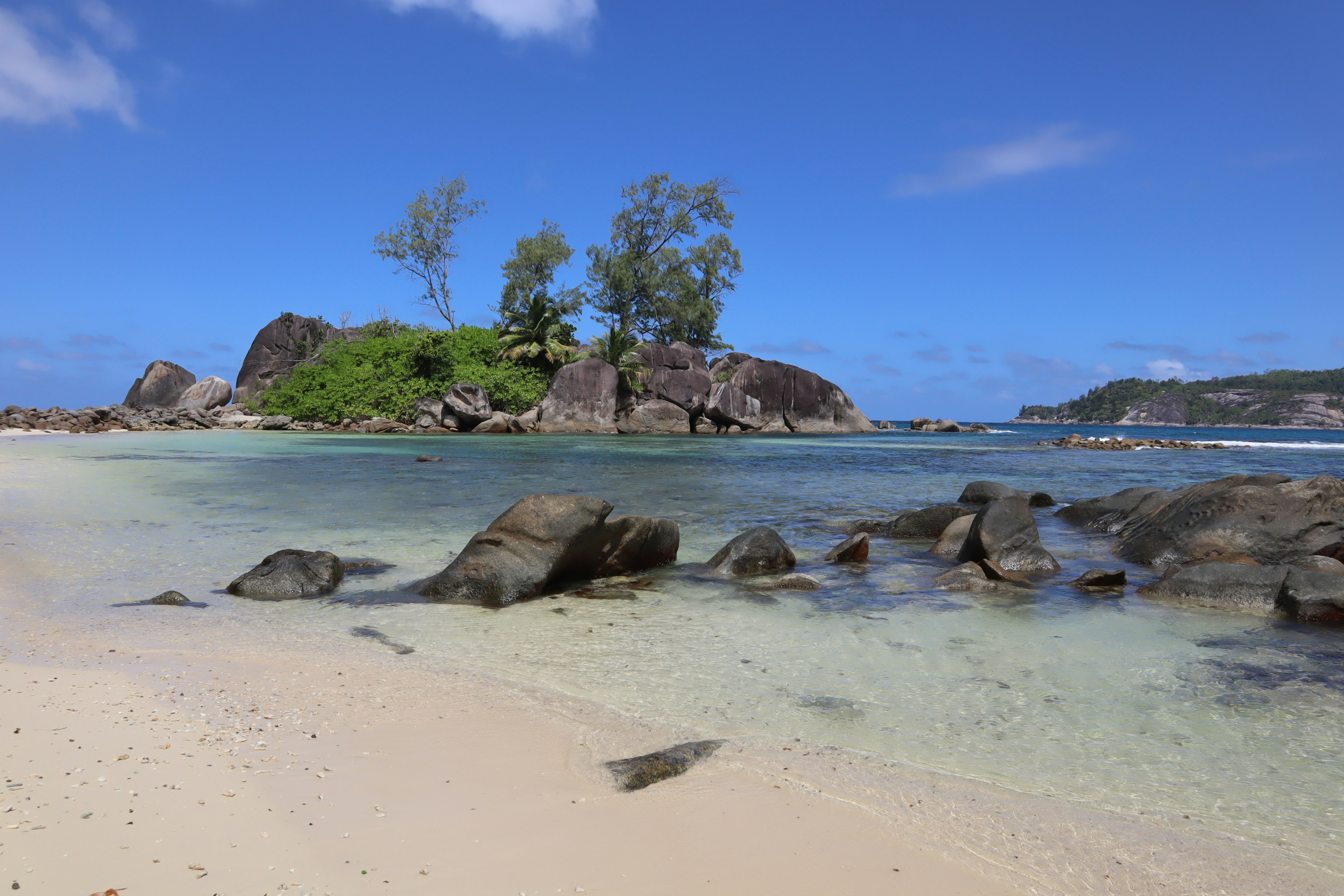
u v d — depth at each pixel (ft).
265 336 158.10
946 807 9.52
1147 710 13.02
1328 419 493.36
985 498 40.16
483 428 120.67
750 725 12.20
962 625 18.48
